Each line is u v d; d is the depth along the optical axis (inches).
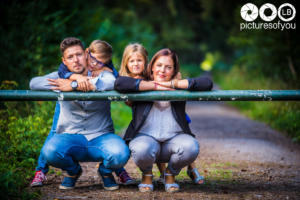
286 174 304.5
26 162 301.3
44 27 673.0
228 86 1290.6
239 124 681.0
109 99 219.8
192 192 241.1
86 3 949.8
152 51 1284.4
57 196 232.2
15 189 232.4
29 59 583.5
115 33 1143.0
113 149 226.1
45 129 340.5
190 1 2071.9
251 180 281.0
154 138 233.1
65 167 235.1
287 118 592.7
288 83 780.6
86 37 811.4
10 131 326.3
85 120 238.1
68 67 235.6
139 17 1941.4
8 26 670.5
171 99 219.8
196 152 229.1
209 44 2615.7
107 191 243.6
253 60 1000.2
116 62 651.5
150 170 241.0
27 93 219.3
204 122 724.0
